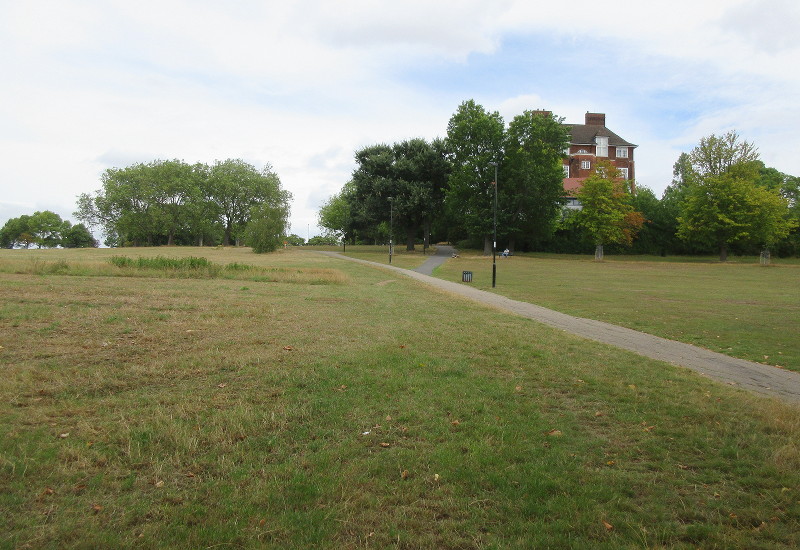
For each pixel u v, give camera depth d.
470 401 6.57
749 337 13.55
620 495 4.33
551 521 3.94
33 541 3.50
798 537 3.78
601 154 92.50
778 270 47.50
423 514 3.98
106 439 5.07
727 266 53.34
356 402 6.39
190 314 12.71
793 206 72.94
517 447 5.21
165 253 61.09
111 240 108.12
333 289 22.23
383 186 64.38
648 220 73.56
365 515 3.94
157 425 5.39
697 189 60.88
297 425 5.61
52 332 9.73
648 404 6.74
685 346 12.19
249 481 4.39
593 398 6.97
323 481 4.40
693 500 4.31
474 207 61.97
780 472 4.78
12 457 4.56
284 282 24.84
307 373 7.59
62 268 24.17
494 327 12.90
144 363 7.86
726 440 5.53
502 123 63.53
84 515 3.82
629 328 14.99
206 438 5.17
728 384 8.27
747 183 58.28
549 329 13.10
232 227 98.06
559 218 67.81
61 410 5.78
